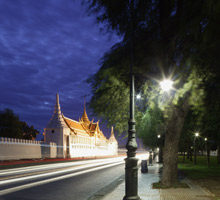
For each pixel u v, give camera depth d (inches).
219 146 1413.6
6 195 412.8
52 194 425.4
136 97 450.6
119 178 671.8
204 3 197.3
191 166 1173.1
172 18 318.3
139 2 342.3
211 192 392.8
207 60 273.3
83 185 541.0
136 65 359.6
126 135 483.2
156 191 401.7
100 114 445.4
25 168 1147.9
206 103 459.8
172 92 417.7
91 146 3764.8
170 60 341.7
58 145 2696.9
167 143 461.7
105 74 362.9
